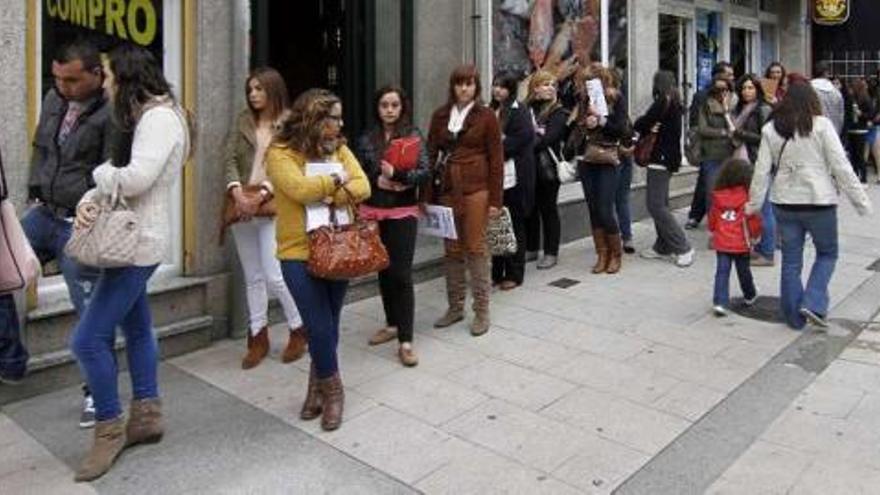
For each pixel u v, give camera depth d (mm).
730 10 13391
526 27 8242
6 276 3543
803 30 15375
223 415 4395
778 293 6742
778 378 4965
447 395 4652
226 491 3623
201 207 5422
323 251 3977
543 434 4184
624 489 3672
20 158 4555
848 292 6887
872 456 3979
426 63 7230
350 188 4117
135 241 3529
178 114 3721
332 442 4082
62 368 4738
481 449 4016
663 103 7570
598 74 7363
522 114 6625
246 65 5594
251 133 5012
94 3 5012
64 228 4062
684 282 7090
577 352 5367
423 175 5016
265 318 5141
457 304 5863
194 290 5418
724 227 6094
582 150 7359
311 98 4090
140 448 4008
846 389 4809
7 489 3635
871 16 15961
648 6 10055
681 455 3986
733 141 8219
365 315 6148
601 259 7410
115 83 3633
